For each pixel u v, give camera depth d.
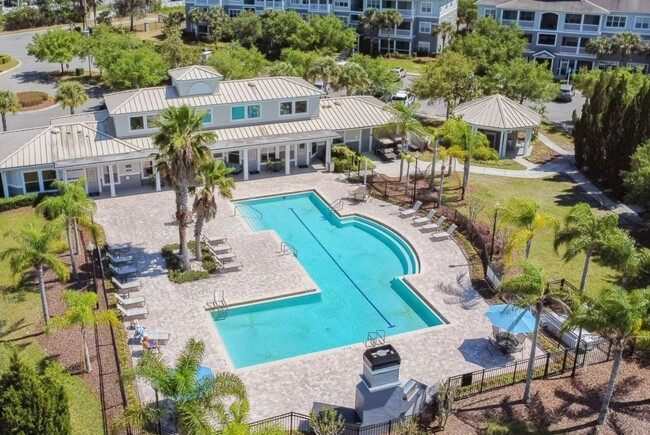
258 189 51.88
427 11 101.50
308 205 50.50
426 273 39.69
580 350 31.41
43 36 84.00
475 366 31.22
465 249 42.66
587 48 90.88
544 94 68.56
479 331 34.03
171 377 22.47
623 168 51.00
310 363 31.25
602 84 56.19
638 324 25.12
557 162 60.75
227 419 22.28
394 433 26.42
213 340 32.72
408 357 31.75
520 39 87.94
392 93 74.25
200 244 41.56
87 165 47.53
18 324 33.62
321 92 56.47
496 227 44.31
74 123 52.12
